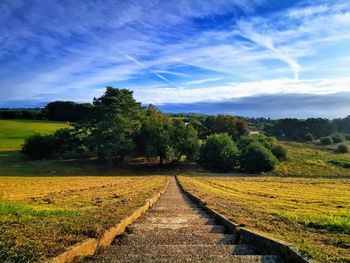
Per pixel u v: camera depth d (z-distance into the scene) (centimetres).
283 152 9556
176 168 7825
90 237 567
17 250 461
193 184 3856
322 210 1419
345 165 9056
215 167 8250
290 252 464
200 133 12794
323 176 7875
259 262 457
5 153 8194
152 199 1595
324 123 15762
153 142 7644
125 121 7244
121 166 7506
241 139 9975
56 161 7612
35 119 14175
